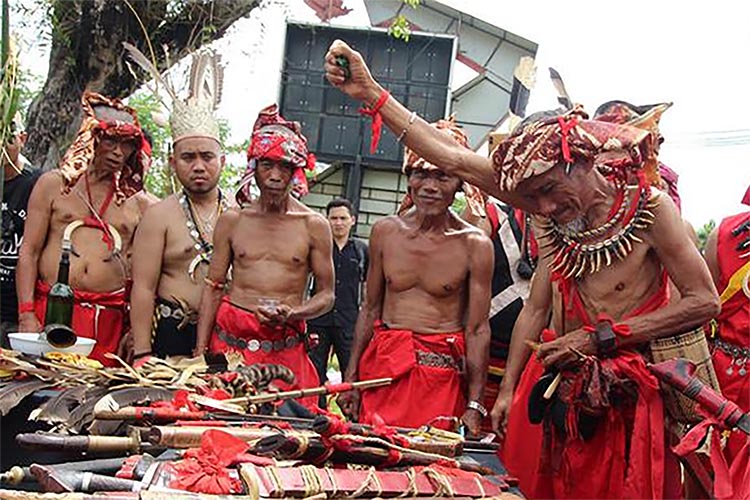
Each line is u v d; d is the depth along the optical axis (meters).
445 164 3.37
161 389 3.00
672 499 3.13
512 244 4.34
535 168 2.96
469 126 7.88
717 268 3.88
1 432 3.14
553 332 3.42
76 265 4.42
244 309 4.08
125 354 4.41
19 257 4.46
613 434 3.22
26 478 2.16
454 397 3.94
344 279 6.02
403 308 4.03
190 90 4.40
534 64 3.91
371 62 7.30
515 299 4.25
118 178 4.50
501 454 3.66
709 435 2.84
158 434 2.42
